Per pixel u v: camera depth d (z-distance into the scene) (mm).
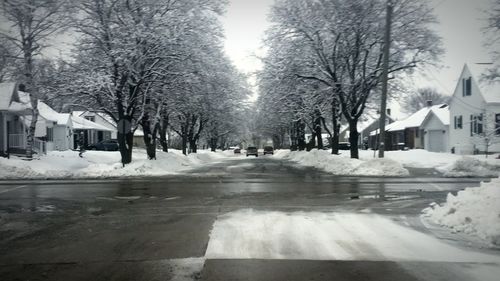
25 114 34312
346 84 28344
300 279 6074
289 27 28625
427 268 6551
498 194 9422
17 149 31844
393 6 26250
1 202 13602
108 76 25469
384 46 25453
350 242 8086
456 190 16203
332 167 28672
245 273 6328
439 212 10258
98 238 8602
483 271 6402
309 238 8359
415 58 27922
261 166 35812
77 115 69812
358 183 19031
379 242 8086
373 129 82875
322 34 28281
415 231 8977
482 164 24297
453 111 42281
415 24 27203
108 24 26156
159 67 26781
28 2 25719
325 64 28406
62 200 13977
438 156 34219
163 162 30656
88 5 26016
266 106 38875
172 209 11961
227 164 40156
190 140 53688
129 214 11242
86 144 58094
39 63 27203
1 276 6344
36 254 7500
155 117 29469
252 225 9547
